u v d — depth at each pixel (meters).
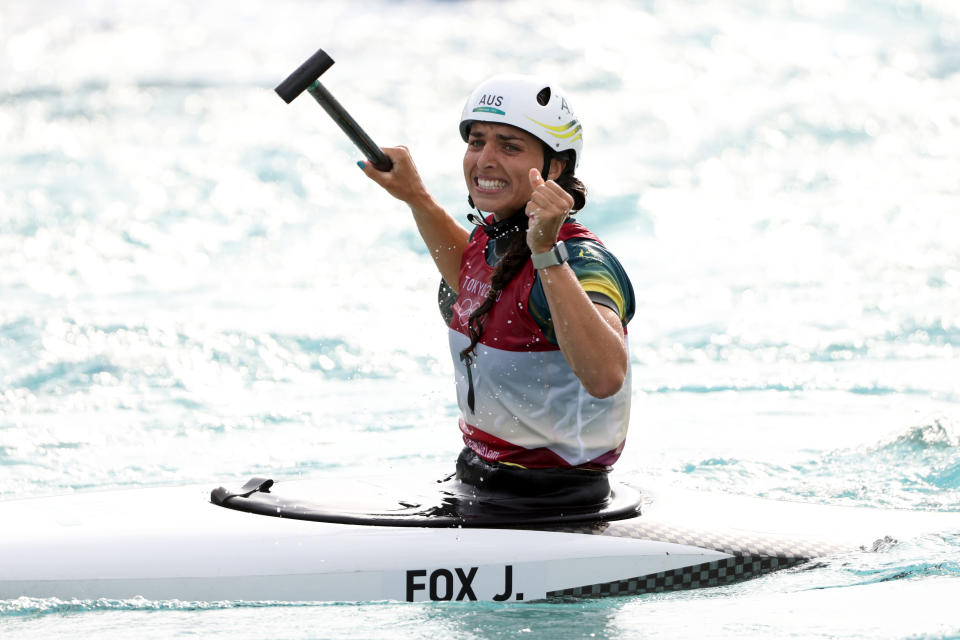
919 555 12.15
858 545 12.38
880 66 68.75
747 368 24.84
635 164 47.62
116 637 10.05
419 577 11.14
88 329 27.11
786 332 27.48
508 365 11.63
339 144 50.97
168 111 59.22
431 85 66.19
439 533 11.48
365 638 10.02
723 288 31.58
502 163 11.77
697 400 22.52
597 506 12.25
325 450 19.09
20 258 33.62
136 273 32.59
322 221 38.97
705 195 42.62
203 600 10.93
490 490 12.23
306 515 11.85
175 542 11.27
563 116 11.91
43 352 25.44
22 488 17.14
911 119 55.41
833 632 10.18
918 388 22.86
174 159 47.97
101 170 45.78
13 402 22.30
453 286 13.99
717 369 24.84
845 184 44.09
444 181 42.91
